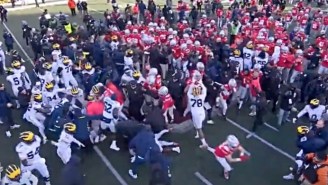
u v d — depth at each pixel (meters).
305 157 9.46
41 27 21.86
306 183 9.09
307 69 17.88
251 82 13.84
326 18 23.50
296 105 14.88
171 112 12.99
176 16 28.88
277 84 13.70
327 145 9.84
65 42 17.94
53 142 11.85
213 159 11.76
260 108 12.73
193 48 16.39
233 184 10.66
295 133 13.16
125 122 11.30
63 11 30.97
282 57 15.73
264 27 20.83
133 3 33.72
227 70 14.78
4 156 11.92
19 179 9.05
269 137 12.95
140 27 20.27
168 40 17.81
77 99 12.38
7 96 12.89
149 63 16.64
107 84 12.47
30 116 12.05
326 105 13.20
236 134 13.11
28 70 18.75
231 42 21.69
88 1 34.38
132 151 11.16
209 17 26.88
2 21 27.56
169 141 12.54
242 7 26.75
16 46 22.44
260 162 11.63
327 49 17.61
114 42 17.88
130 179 10.90
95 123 11.84
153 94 12.51
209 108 13.47
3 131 13.30
